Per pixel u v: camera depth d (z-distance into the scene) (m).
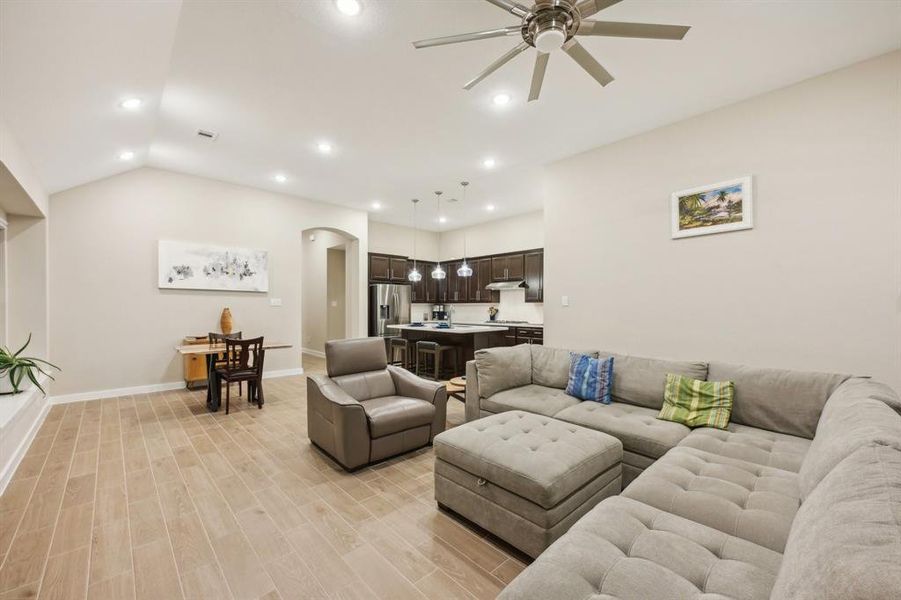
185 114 3.36
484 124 3.55
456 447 2.07
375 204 6.61
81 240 4.35
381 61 2.62
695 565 1.14
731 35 2.37
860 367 2.64
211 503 2.26
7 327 3.88
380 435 2.76
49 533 1.95
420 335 6.54
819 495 0.96
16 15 1.63
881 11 2.16
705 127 3.32
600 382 2.95
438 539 1.94
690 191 3.37
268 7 2.11
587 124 3.54
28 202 3.43
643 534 1.29
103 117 2.94
